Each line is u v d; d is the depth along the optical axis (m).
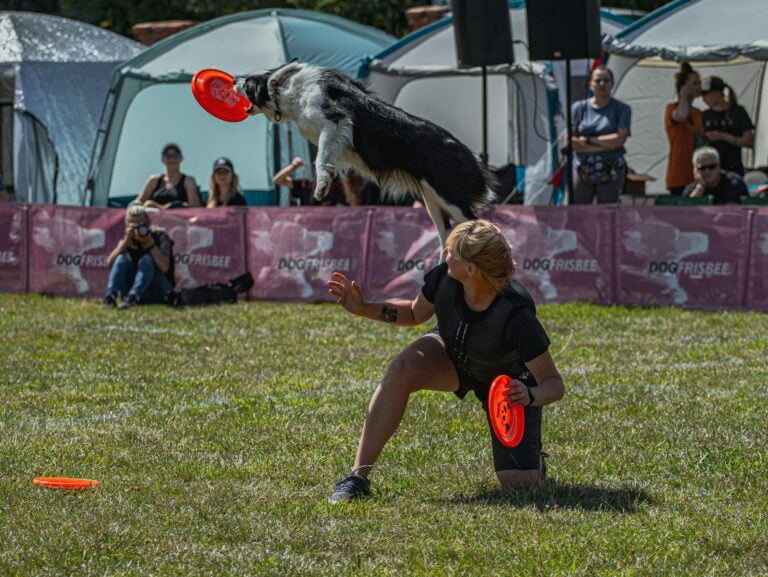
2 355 15.96
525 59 27.92
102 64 33.41
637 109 31.11
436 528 7.86
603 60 26.17
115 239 22.94
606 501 8.53
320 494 8.82
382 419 8.66
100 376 14.37
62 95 32.53
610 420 11.44
